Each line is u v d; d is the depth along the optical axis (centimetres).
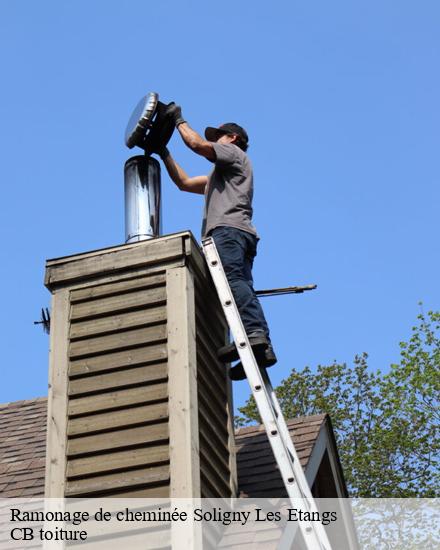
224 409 608
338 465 745
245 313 570
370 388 2534
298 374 2653
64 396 561
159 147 647
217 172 622
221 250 588
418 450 2294
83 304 589
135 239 622
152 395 546
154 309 572
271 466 630
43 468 703
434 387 2305
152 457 529
